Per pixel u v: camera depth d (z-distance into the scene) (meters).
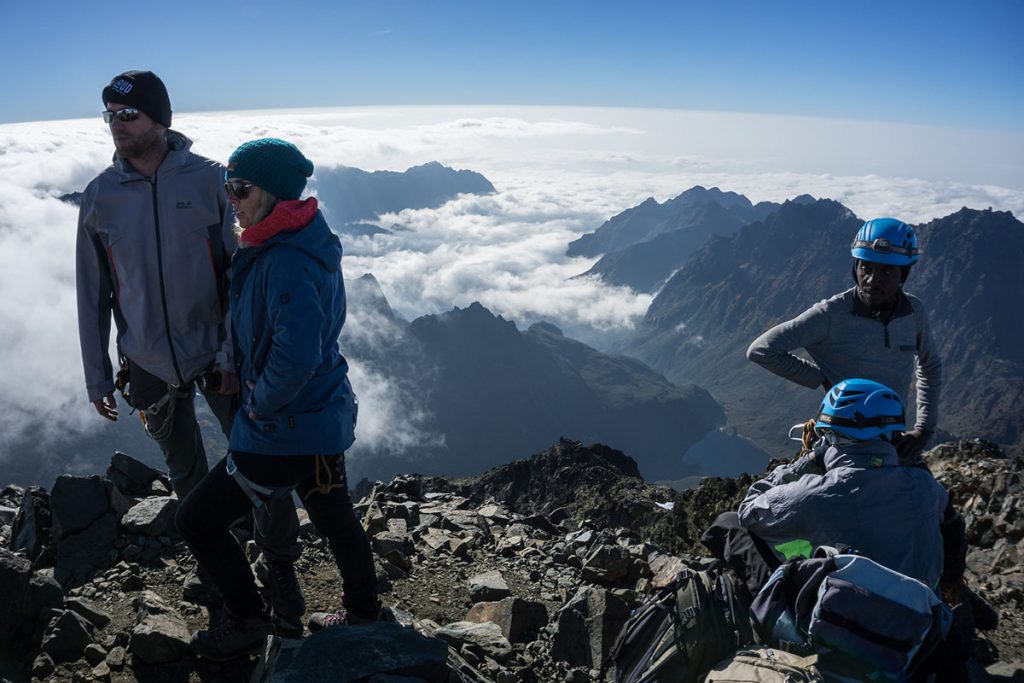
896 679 1.95
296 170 2.28
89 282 2.77
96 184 2.66
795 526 2.39
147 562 3.36
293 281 2.22
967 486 4.91
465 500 5.28
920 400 3.09
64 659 2.70
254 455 2.35
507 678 2.79
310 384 2.37
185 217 2.66
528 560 4.16
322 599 3.22
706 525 4.93
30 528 3.59
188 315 2.74
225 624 2.69
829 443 2.52
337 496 2.53
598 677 2.91
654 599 2.18
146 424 2.95
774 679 1.89
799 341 3.05
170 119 2.63
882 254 2.87
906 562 2.32
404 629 2.27
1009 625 3.70
